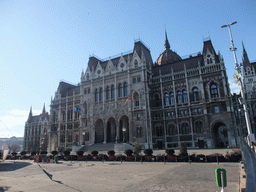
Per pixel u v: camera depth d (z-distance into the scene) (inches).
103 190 541.0
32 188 566.3
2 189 556.4
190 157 1110.4
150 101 2738.7
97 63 3472.0
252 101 3454.7
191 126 2413.9
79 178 741.9
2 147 1652.3
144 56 2999.5
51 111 3745.1
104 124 2915.8
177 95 2625.5
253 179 371.9
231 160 1017.5
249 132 1309.1
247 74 4544.8
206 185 532.1
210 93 2413.9
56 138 3567.9
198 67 2532.0
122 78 2928.2
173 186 540.4
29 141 5821.9
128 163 1222.9
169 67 2910.9
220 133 3654.0
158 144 2573.8
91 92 3169.3
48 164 1360.7
